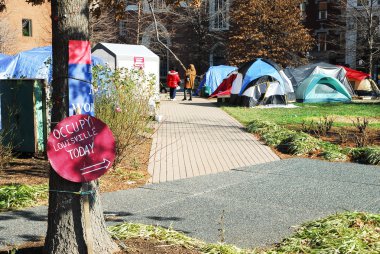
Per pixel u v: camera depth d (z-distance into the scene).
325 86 29.20
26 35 44.81
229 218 6.74
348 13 45.16
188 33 49.91
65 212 4.53
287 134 13.60
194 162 10.89
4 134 10.35
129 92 10.54
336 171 10.00
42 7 45.34
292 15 42.94
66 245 4.52
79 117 4.38
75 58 4.51
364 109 24.12
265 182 9.00
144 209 7.20
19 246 5.49
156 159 11.09
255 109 24.22
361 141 12.64
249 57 43.31
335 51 47.97
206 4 48.38
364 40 44.06
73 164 4.35
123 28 38.81
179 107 25.83
